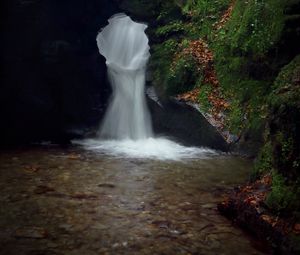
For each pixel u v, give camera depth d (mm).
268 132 7039
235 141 10445
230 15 12266
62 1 12633
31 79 11891
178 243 5516
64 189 7391
